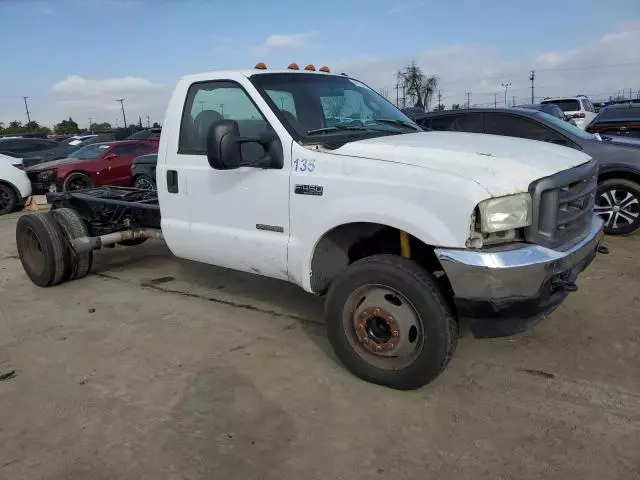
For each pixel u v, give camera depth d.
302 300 5.49
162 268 6.89
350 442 3.14
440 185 3.22
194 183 4.64
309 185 3.81
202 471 2.93
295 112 4.20
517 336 4.42
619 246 6.94
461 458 2.96
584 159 3.90
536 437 3.12
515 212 3.14
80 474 2.94
